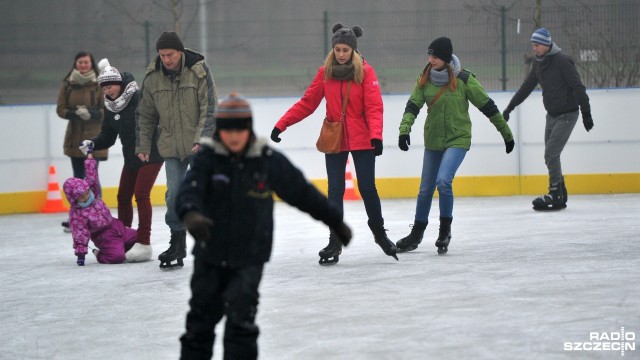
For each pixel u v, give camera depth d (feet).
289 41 251.80
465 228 119.75
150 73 96.78
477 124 160.56
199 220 48.21
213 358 61.46
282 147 161.68
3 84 242.99
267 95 252.83
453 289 79.82
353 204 155.53
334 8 265.95
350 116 95.20
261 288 84.23
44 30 247.70
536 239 107.24
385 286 82.69
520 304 72.69
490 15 215.51
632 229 112.16
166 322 73.00
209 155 50.96
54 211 156.46
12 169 156.15
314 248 108.27
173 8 227.81
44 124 157.58
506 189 161.17
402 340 63.31
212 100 96.17
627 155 159.12
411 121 100.78
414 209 144.97
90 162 104.94
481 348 60.18
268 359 59.98
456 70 99.96
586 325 65.10
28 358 64.03
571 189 160.04
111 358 62.85
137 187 102.73
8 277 97.81
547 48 135.85
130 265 101.81
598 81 202.80
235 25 256.11
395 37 229.45
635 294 74.79
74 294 86.53
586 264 89.45
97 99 135.74
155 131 100.42
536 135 160.35
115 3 263.49
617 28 204.85
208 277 51.85
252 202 51.01
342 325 68.54
